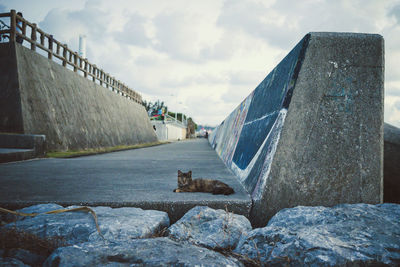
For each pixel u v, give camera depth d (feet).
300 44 10.34
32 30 37.93
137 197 9.45
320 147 9.38
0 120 29.86
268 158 9.48
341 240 5.57
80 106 47.39
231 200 8.92
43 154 27.76
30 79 34.27
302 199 9.08
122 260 4.93
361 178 9.35
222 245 6.30
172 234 6.72
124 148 49.16
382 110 9.62
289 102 9.47
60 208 8.17
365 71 9.62
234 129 28.84
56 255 4.92
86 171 17.19
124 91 84.17
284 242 5.63
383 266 4.83
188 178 10.93
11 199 9.08
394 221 6.70
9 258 5.23
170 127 155.53
